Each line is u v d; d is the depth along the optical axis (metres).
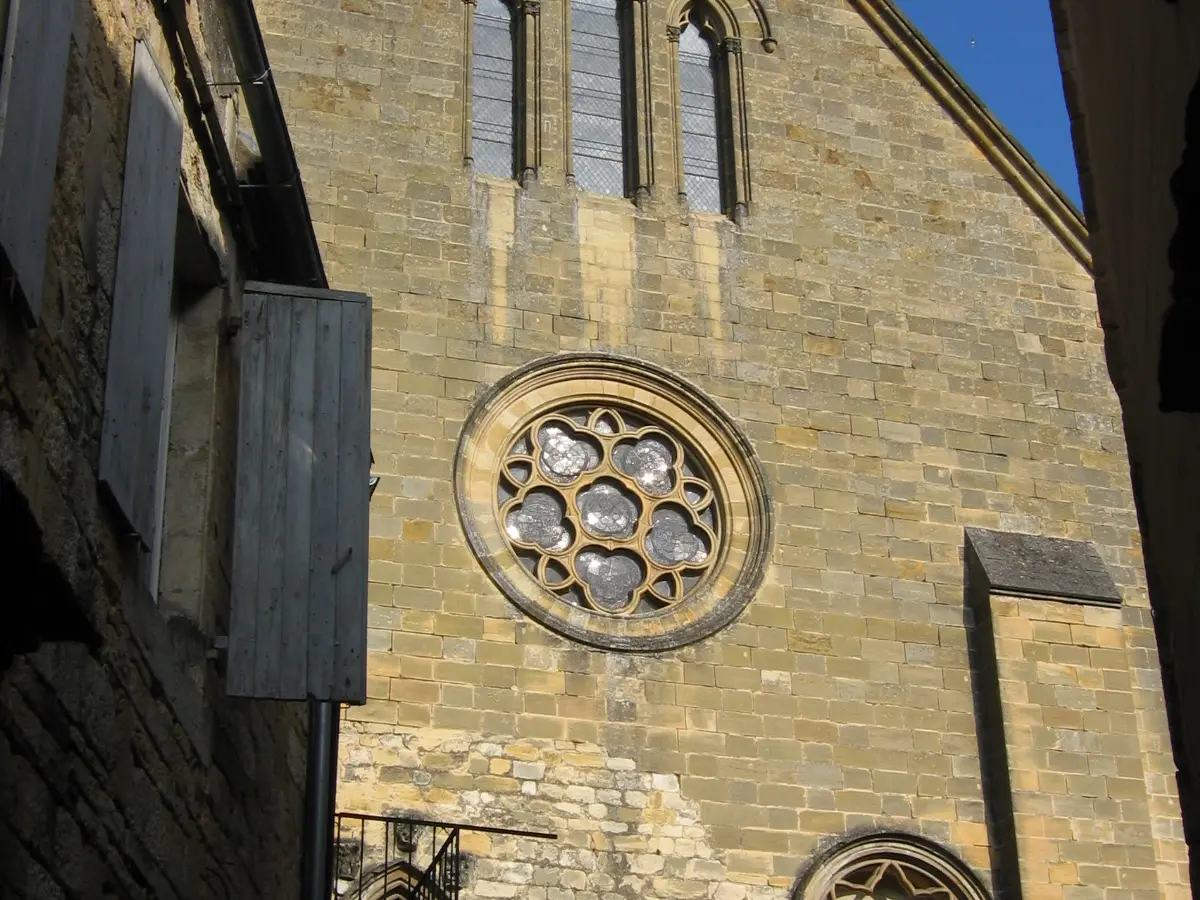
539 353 26.25
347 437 15.49
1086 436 27.81
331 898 16.33
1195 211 9.66
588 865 23.14
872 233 28.53
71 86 11.68
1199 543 12.54
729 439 26.45
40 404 10.73
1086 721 25.16
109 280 12.34
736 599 25.27
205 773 13.91
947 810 24.62
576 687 24.09
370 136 27.02
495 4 29.16
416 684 23.56
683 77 29.50
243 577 14.71
